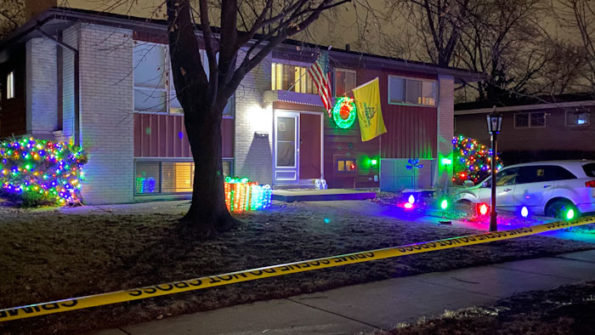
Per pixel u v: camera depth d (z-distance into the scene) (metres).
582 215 12.73
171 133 15.67
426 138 22.02
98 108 14.27
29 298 6.00
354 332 5.11
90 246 8.59
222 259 8.05
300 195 15.96
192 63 10.30
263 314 5.71
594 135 28.61
